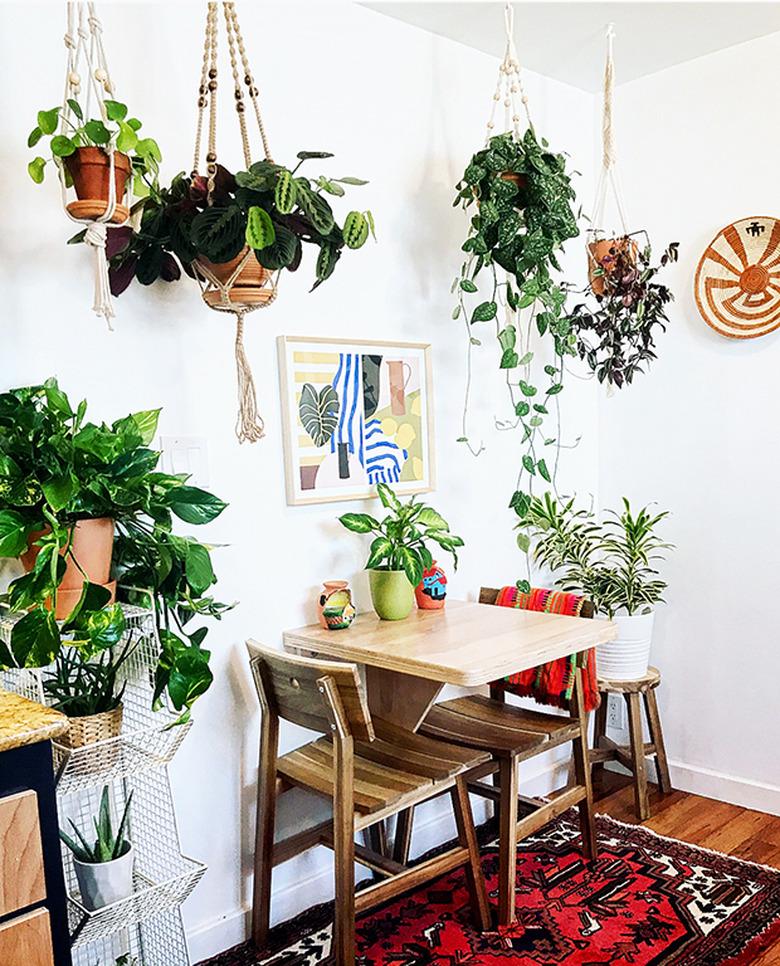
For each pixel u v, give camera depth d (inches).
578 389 123.3
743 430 110.0
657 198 116.4
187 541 61.3
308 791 77.1
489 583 111.3
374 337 96.3
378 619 91.0
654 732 113.9
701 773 115.2
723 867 94.3
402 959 78.8
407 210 99.4
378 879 95.2
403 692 87.2
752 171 107.0
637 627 108.7
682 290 114.6
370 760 81.4
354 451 93.7
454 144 104.7
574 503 123.3
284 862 85.5
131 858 64.7
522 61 110.4
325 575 92.1
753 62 105.8
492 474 111.3
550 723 92.3
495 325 110.7
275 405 87.3
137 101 76.5
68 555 57.1
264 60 85.7
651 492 120.4
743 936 81.0
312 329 90.2
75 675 68.4
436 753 82.2
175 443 79.1
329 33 91.2
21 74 69.7
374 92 95.7
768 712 108.9
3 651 56.1
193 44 80.6
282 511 88.0
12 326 69.3
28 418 58.9
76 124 71.9
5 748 43.3
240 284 69.5
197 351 81.0
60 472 55.7
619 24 100.1
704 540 114.6
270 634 87.2
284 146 87.4
